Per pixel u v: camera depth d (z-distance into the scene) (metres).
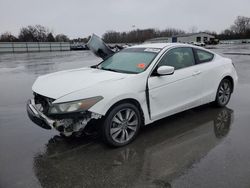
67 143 4.22
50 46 48.84
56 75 4.62
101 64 5.23
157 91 4.36
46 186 3.09
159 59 4.55
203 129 4.68
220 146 3.98
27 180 3.21
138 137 4.39
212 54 5.62
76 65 17.61
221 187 2.96
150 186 3.04
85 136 4.44
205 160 3.57
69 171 3.40
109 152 3.89
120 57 5.09
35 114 3.96
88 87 3.76
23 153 3.91
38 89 4.12
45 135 4.56
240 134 4.41
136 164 3.53
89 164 3.56
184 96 4.84
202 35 78.88
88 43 8.05
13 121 5.33
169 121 5.10
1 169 3.48
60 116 3.64
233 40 87.44
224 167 3.37
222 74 5.59
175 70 4.71
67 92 3.73
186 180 3.12
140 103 4.17
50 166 3.53
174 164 3.51
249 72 11.35
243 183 3.01
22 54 36.12
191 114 5.47
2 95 7.91
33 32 82.94
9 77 12.08
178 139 4.29
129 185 3.07
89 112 3.65
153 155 3.78
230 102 6.30
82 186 3.08
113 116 3.88
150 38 92.38
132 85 4.06
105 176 3.27
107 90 3.80
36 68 15.93
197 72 5.02
